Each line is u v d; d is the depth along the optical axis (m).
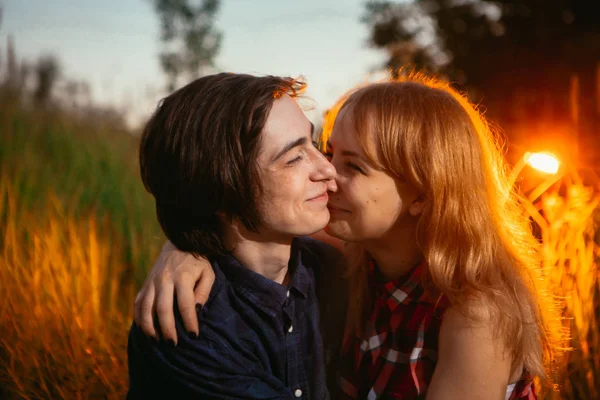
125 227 3.28
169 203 1.65
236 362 1.58
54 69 6.20
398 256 1.75
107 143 5.23
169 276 1.60
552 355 2.02
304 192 1.58
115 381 2.26
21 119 5.50
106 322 2.46
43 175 4.16
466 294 1.58
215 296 1.63
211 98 1.57
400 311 1.71
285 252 1.68
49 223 3.15
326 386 1.78
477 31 7.39
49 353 2.32
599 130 4.88
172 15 11.24
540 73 6.38
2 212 3.19
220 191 1.56
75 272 2.58
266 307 1.64
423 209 1.67
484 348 1.53
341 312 1.89
